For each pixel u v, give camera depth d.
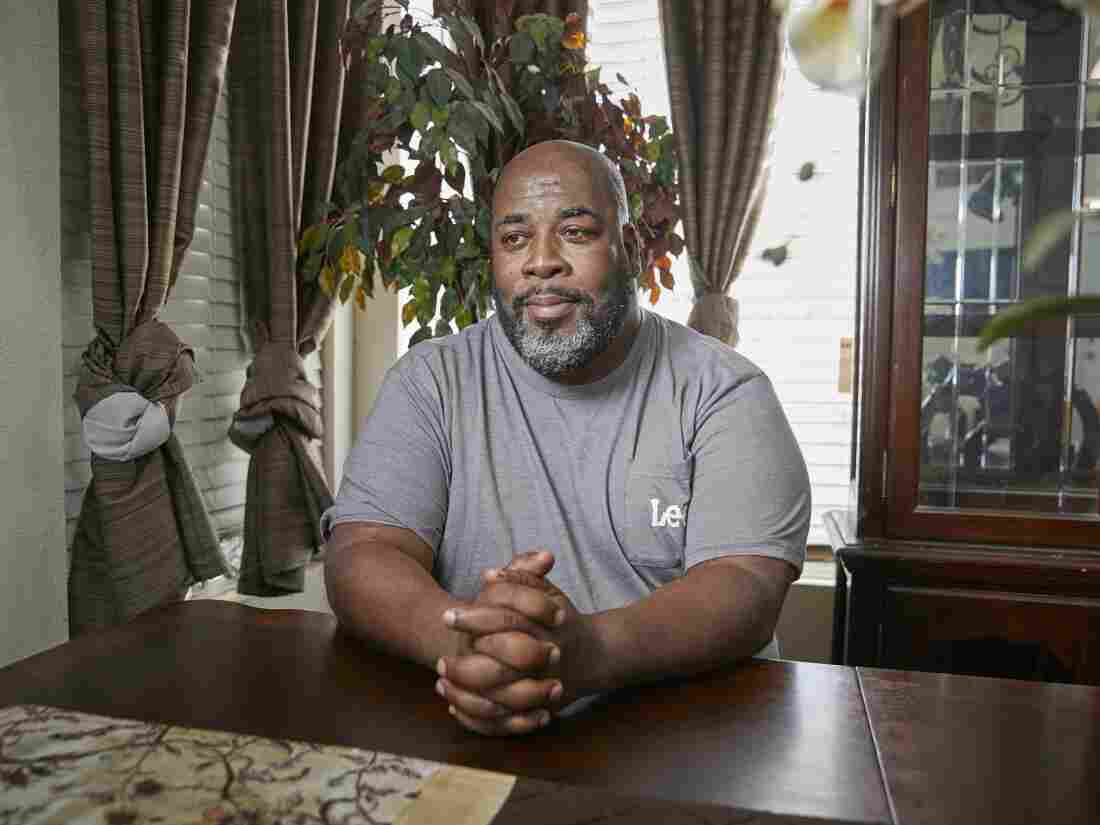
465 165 2.59
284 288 2.10
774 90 2.25
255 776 0.69
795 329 2.53
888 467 1.84
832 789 0.69
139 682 0.89
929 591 1.77
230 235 2.29
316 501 2.14
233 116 2.18
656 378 1.29
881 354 1.82
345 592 1.03
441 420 1.28
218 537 2.11
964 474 1.83
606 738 0.78
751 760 0.73
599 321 1.21
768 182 2.44
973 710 0.85
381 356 2.77
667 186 2.27
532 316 1.21
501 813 0.64
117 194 1.76
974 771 0.72
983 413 1.82
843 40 0.43
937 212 1.81
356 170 2.18
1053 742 0.77
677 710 0.84
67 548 1.80
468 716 0.77
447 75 1.98
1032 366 1.80
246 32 2.12
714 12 2.25
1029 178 1.78
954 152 1.79
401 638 0.94
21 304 1.60
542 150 1.25
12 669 0.92
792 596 2.44
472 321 2.14
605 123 2.16
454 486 1.27
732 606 0.99
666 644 0.90
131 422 1.72
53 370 1.67
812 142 2.46
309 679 0.90
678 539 1.24
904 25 1.76
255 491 2.10
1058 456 1.80
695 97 2.35
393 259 2.12
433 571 1.28
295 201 2.13
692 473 1.25
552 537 1.25
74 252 1.83
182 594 1.88
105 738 0.76
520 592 0.80
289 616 1.12
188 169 1.91
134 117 1.74
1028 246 0.45
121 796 0.66
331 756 0.73
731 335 2.30
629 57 2.61
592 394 1.28
